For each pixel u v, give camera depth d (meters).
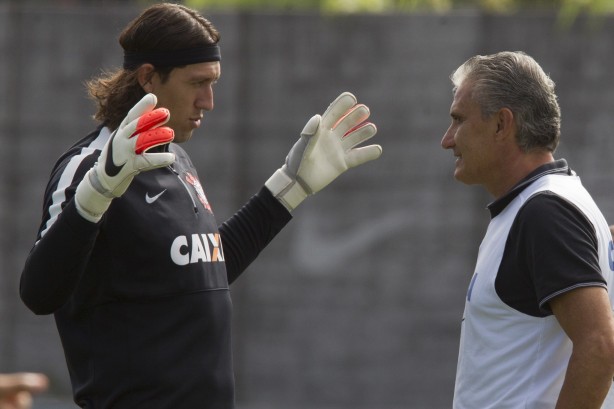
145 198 10.84
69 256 9.99
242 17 24.25
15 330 24.72
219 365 11.08
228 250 12.61
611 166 23.83
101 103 11.45
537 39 23.91
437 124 24.05
